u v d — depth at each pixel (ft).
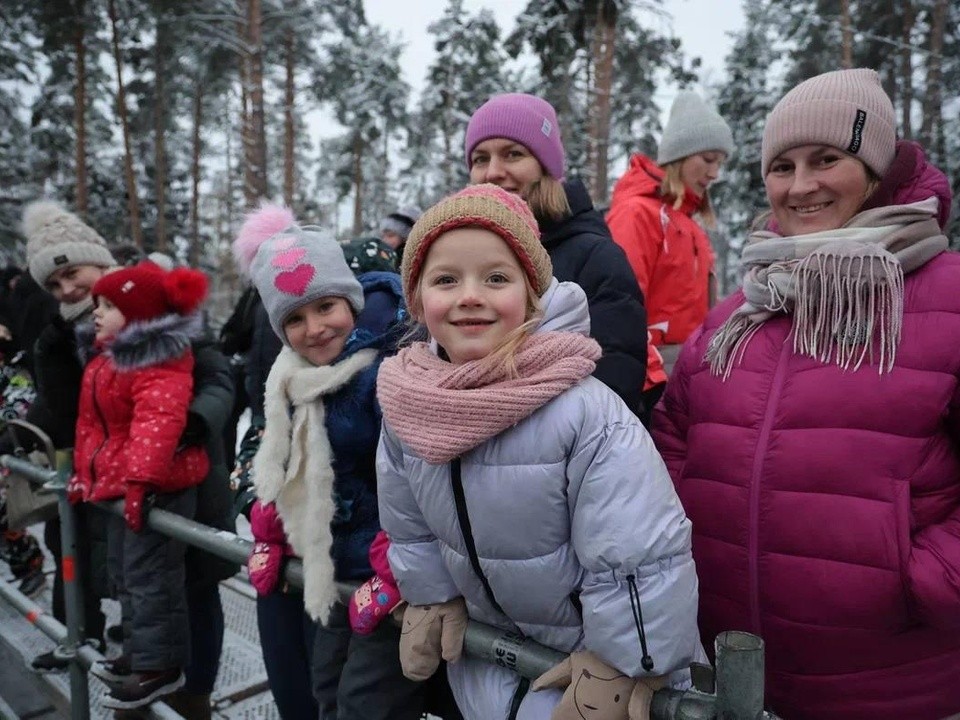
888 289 4.06
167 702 8.14
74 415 9.25
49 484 8.08
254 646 10.12
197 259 78.28
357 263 6.53
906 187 4.47
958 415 3.98
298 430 5.26
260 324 7.59
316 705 6.32
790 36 58.95
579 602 3.82
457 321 3.81
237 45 51.49
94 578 8.79
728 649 2.99
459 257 3.79
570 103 61.31
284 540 5.57
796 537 4.16
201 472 7.68
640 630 3.41
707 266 9.28
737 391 4.54
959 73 51.39
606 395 3.77
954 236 32.14
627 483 3.51
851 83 4.48
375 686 5.00
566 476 3.67
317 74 70.64
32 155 68.90
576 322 4.18
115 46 61.36
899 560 3.93
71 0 56.24
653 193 8.95
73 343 9.09
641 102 72.64
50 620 8.57
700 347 5.10
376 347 5.41
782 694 4.40
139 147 81.82
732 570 4.44
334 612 5.39
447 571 4.29
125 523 7.56
